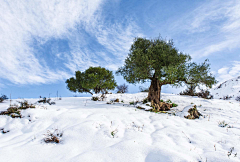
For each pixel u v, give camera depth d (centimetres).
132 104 1045
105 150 305
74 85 2350
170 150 298
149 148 312
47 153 307
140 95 1523
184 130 445
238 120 638
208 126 524
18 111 555
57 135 394
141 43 1120
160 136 388
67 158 287
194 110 729
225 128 503
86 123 448
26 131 443
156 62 963
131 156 286
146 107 859
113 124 471
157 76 1030
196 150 317
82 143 352
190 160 267
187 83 1073
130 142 335
